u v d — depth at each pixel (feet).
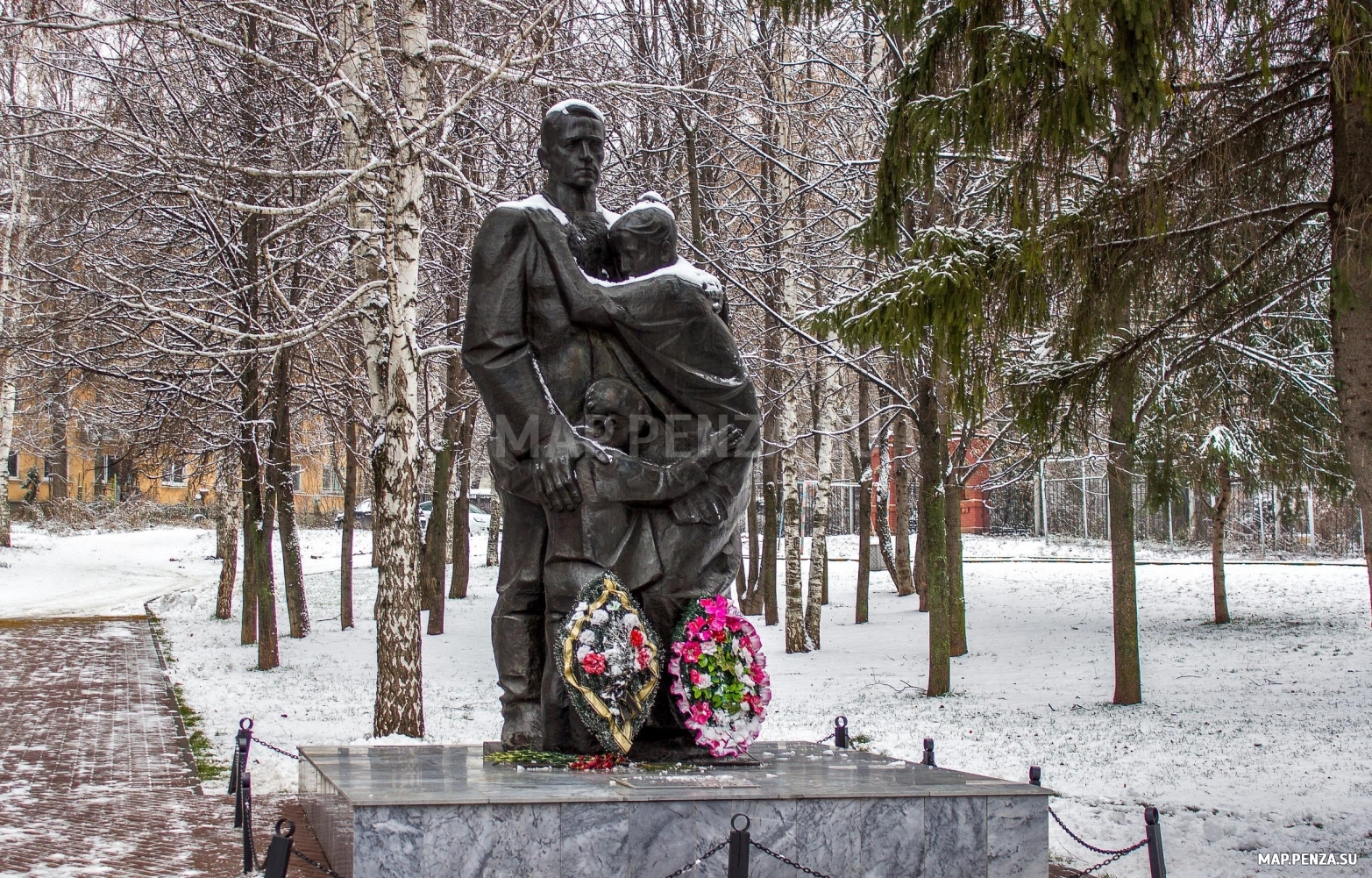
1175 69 27.94
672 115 63.93
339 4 46.57
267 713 52.85
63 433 145.69
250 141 57.16
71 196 61.77
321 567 133.49
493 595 102.06
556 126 28.66
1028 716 51.98
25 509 152.15
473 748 31.55
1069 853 30.30
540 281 27.14
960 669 66.90
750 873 21.33
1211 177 31.60
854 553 131.95
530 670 27.32
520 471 26.66
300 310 52.54
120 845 28.32
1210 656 64.39
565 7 50.29
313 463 150.30
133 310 49.67
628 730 25.11
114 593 110.73
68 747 43.24
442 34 56.34
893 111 33.12
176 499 174.40
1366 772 38.32
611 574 26.03
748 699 26.14
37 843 28.45
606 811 20.92
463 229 62.28
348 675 66.59
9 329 59.11
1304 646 65.41
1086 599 87.30
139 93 56.13
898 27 33.65
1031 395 36.68
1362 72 26.55
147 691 58.44
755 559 96.89
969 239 32.45
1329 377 55.83
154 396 61.21
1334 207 29.12
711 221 73.36
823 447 81.61
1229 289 35.99
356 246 51.60
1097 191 32.71
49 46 59.41
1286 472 57.06
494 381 26.81
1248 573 93.86
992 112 30.09
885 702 57.52
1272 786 36.68
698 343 27.43
